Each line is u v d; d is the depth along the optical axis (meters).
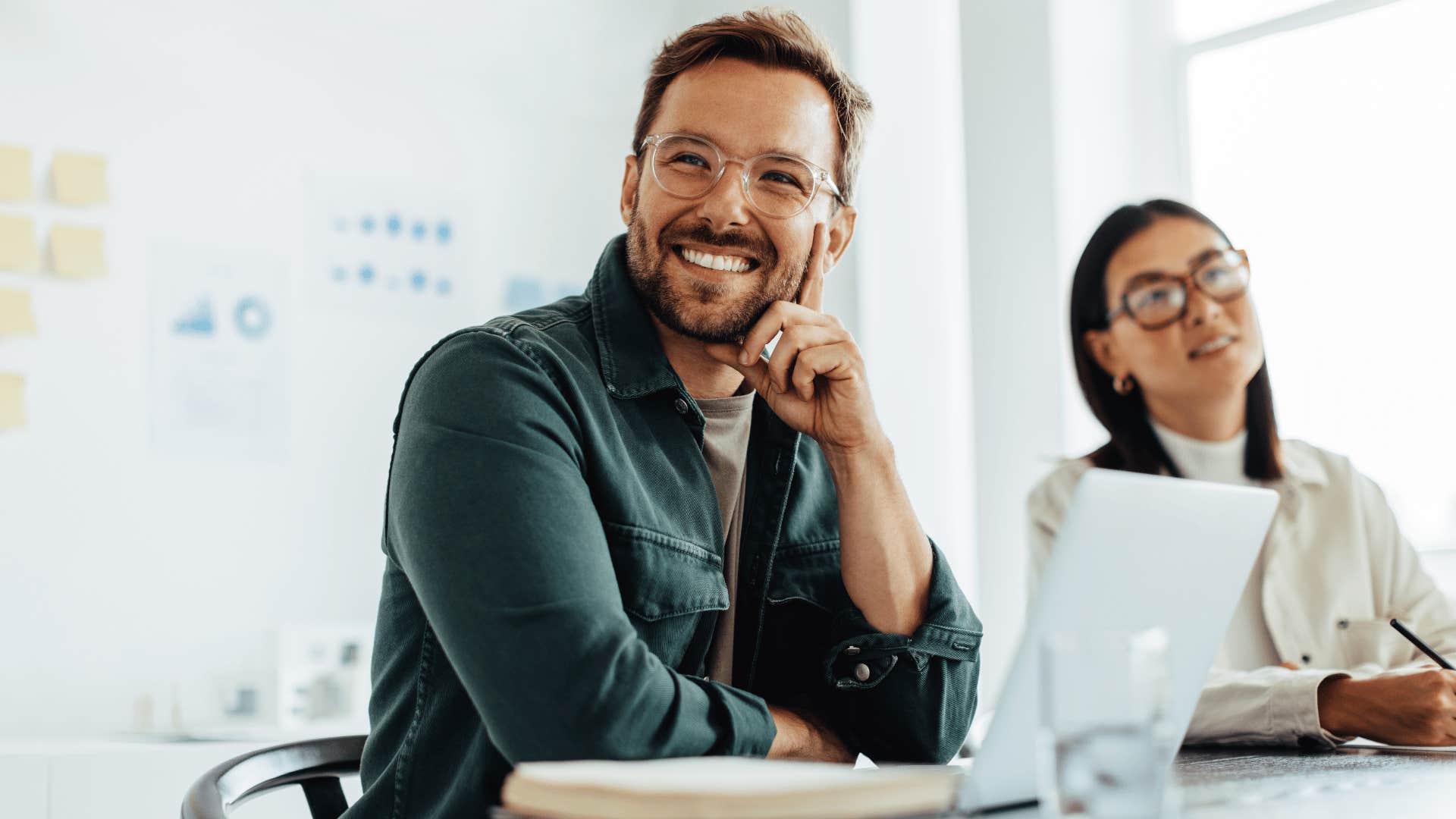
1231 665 1.87
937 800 0.65
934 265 3.89
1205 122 3.26
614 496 1.14
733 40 1.30
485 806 1.04
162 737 2.83
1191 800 0.81
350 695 3.05
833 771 0.67
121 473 3.09
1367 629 1.82
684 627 1.18
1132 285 1.94
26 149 3.04
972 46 3.48
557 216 3.72
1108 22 3.37
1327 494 1.91
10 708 2.92
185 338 3.19
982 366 3.41
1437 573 2.78
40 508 3.00
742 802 0.57
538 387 1.09
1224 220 3.21
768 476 1.34
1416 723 1.25
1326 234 3.02
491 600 0.95
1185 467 1.95
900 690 1.23
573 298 1.35
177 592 3.12
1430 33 2.85
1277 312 3.10
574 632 0.94
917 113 3.90
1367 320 2.94
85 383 3.07
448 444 1.02
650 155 1.29
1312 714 1.28
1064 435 3.22
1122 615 0.72
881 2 3.87
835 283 3.76
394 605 1.14
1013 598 3.30
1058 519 1.96
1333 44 3.02
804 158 1.30
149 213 3.17
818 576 1.33
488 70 3.65
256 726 2.98
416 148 3.53
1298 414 3.04
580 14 3.80
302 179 3.37
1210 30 3.26
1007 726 0.67
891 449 1.27
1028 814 0.69
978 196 3.44
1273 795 0.84
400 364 3.45
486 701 0.94
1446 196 2.81
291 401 3.29
